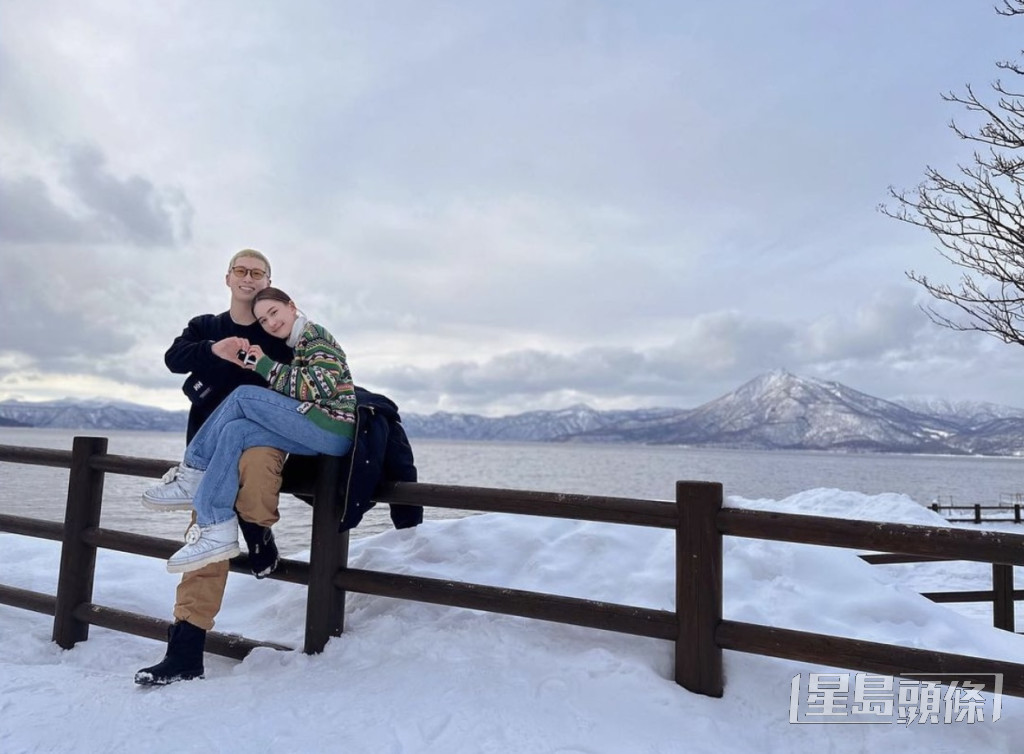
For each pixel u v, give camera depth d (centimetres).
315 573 329
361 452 310
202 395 340
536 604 293
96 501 398
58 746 247
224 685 291
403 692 271
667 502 281
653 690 265
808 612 340
